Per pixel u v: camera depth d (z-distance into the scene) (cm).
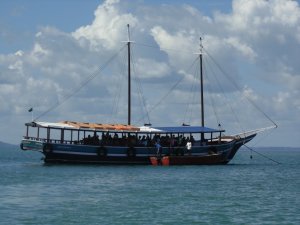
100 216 4712
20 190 6425
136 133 10525
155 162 10369
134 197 5859
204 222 4503
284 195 6241
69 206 5206
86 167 9825
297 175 9456
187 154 10638
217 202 5572
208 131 10812
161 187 6844
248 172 9888
